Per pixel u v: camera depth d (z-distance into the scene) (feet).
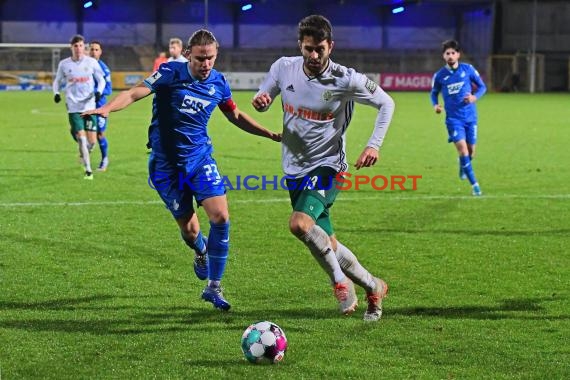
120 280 29.27
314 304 26.40
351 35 226.58
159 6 215.72
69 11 212.02
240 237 36.76
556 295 27.55
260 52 219.00
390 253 33.96
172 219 40.83
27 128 95.04
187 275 30.12
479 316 25.12
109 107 24.38
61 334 23.11
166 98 25.71
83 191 49.93
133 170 60.18
